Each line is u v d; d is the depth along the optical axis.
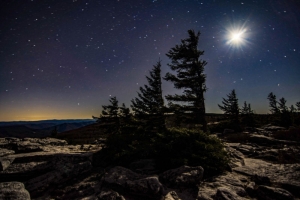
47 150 10.68
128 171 7.30
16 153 9.68
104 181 6.53
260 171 7.86
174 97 17.11
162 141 9.61
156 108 16.75
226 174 7.87
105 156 9.27
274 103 52.41
